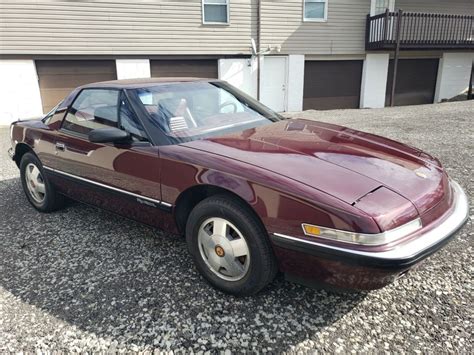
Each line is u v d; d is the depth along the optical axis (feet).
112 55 34.37
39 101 33.65
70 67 33.83
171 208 8.16
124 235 10.53
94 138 8.41
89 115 10.20
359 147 8.17
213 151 7.75
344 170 6.93
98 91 10.23
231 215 7.14
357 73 43.75
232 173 7.06
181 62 36.96
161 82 10.39
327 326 6.76
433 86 47.96
